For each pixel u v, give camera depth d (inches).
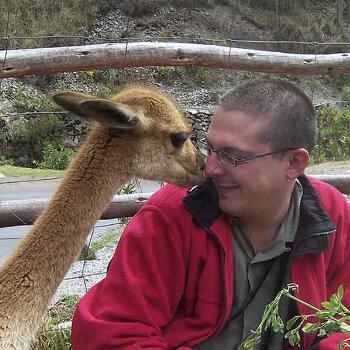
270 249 113.2
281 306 113.4
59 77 990.4
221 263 111.1
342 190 225.0
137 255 110.3
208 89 1094.4
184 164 150.6
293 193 115.9
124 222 288.2
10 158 858.8
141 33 1257.4
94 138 141.3
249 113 106.3
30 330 128.7
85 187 137.5
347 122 627.8
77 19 1160.8
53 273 131.9
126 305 107.7
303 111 109.3
